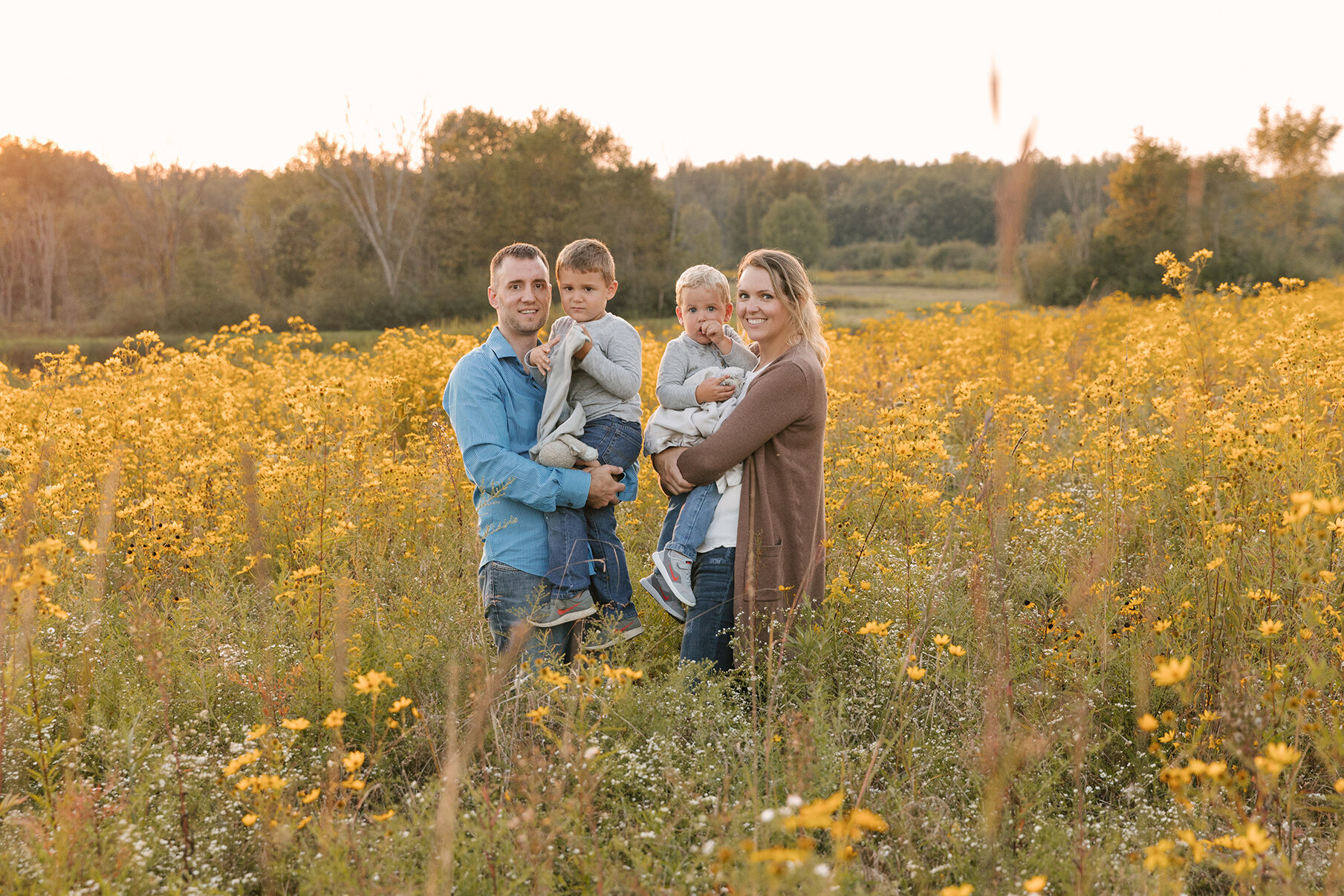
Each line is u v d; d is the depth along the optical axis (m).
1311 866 1.93
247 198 62.75
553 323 3.14
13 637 2.36
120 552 3.63
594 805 2.19
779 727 2.42
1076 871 1.83
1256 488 3.01
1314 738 2.08
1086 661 2.65
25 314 52.66
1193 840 1.64
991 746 1.99
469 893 1.82
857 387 6.87
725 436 2.95
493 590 2.97
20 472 3.74
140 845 1.87
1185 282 6.32
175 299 42.31
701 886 1.79
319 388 3.66
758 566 2.97
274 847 1.94
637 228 47.75
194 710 2.62
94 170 65.44
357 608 2.92
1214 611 2.74
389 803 2.24
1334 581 2.58
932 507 3.78
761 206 87.38
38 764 2.23
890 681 2.68
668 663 3.06
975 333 10.01
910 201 104.38
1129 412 4.37
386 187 47.88
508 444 3.03
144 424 4.70
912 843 2.04
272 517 3.76
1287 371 4.16
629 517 4.18
